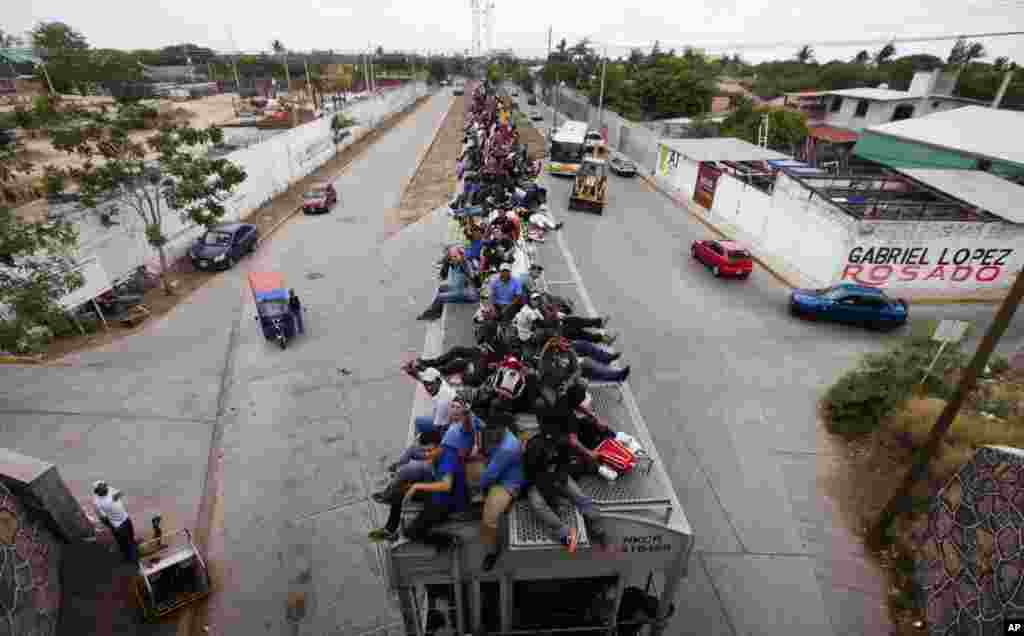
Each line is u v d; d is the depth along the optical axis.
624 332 15.69
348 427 11.35
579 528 4.78
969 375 7.09
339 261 20.58
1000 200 19.50
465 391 5.98
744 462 10.70
